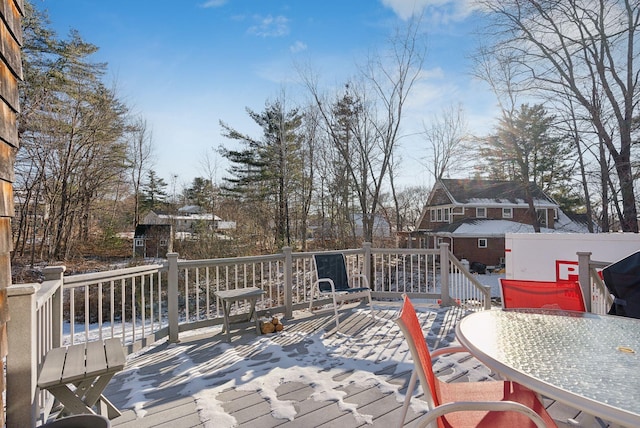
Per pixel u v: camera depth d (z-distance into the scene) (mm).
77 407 1744
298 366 3086
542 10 10219
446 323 4457
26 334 1571
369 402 2441
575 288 2402
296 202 16812
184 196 23781
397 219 17000
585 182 12602
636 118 9680
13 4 1537
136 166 20953
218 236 14078
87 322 2982
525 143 13883
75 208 15820
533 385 1246
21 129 12836
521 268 6191
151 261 15180
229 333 3881
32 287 1589
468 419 1477
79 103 14492
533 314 2133
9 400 1534
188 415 2281
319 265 4754
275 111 16859
